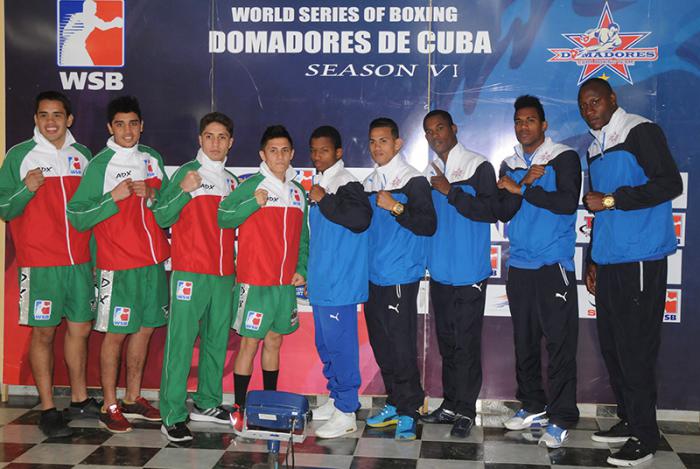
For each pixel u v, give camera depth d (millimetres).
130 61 4051
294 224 3656
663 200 3215
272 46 3975
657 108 3795
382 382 4016
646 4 3766
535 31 3840
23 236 3586
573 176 3412
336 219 3369
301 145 3996
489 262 3637
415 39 3904
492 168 3564
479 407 3973
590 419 3875
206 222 3568
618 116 3363
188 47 4020
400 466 3201
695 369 3830
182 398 3541
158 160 3812
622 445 3469
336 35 3939
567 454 3361
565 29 3822
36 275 3580
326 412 3859
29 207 3584
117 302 3586
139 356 3805
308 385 4051
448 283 3602
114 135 3613
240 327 3623
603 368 3893
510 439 3559
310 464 3215
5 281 4156
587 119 3395
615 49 3799
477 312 3605
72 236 3633
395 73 3926
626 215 3303
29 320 3582
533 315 3578
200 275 3555
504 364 3947
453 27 3881
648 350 3311
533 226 3510
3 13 4090
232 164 4027
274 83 3984
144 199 3646
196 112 4035
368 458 3295
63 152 3656
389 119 3555
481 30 3867
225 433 3627
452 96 3906
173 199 3414
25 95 4105
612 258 3340
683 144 3787
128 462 3232
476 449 3416
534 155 3553
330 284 3469
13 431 3637
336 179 3512
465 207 3432
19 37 4090
